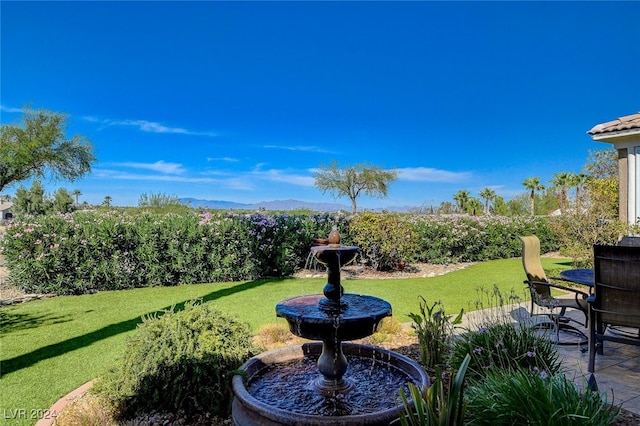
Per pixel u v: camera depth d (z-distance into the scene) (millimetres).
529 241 5121
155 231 8680
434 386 2006
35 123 22453
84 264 8047
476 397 2385
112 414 2977
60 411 3082
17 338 5051
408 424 2084
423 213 14500
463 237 12484
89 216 8945
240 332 3373
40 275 7848
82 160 24031
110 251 8320
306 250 10266
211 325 3256
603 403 2303
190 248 8859
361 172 36375
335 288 2984
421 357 3906
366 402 2795
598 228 8648
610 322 3445
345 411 2682
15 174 22469
